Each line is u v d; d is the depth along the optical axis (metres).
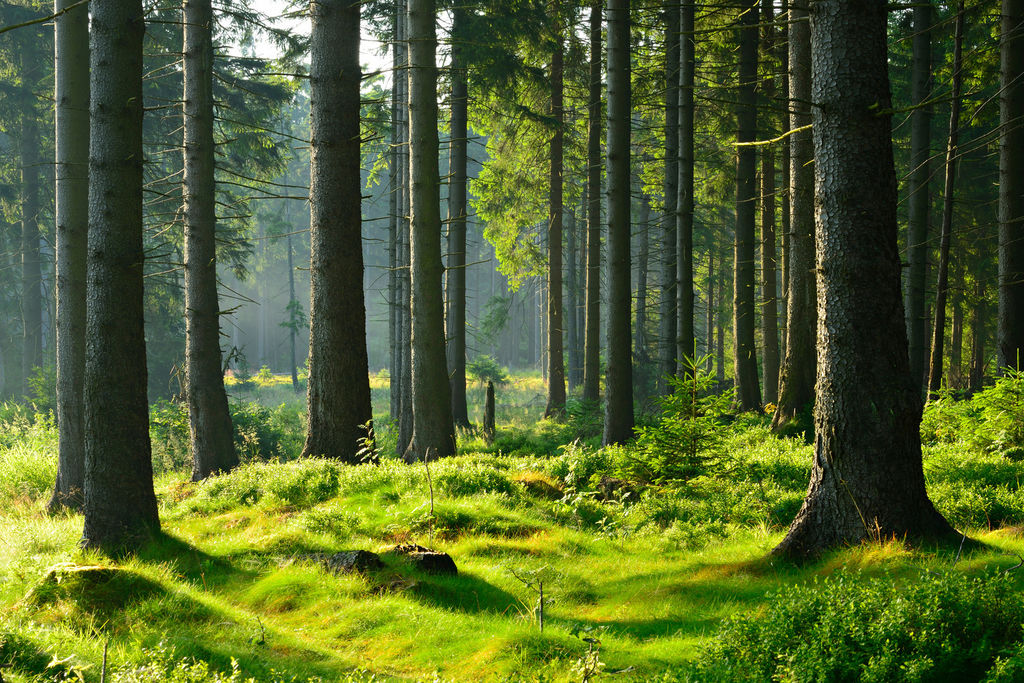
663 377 21.58
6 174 32.88
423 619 6.78
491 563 8.90
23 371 33.69
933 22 20.05
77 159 13.02
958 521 9.03
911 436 7.74
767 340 25.06
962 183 26.94
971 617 5.11
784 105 21.67
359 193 14.34
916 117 19.44
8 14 29.11
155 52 26.17
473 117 24.73
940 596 5.34
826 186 7.94
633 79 24.78
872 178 7.77
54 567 6.96
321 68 13.98
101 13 9.08
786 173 22.02
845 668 4.80
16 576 7.55
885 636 4.96
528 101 24.11
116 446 9.03
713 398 12.21
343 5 14.04
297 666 5.94
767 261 24.89
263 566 8.61
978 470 10.82
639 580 8.16
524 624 6.69
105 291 9.06
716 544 9.49
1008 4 15.24
